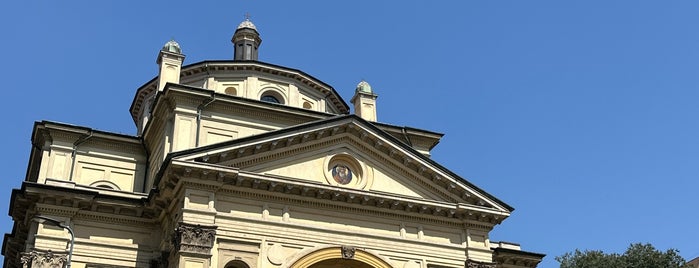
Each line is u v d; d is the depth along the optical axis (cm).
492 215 3133
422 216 3061
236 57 4316
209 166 2688
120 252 2884
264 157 2864
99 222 2908
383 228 2984
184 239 2573
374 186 3022
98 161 3309
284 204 2852
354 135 3066
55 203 2839
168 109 3219
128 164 3372
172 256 2677
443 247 3041
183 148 3095
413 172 3100
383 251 2931
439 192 3125
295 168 2909
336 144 3041
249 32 4366
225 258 2652
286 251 2770
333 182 2955
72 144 3269
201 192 2694
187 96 3222
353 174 3031
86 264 2812
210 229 2633
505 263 3544
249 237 2723
